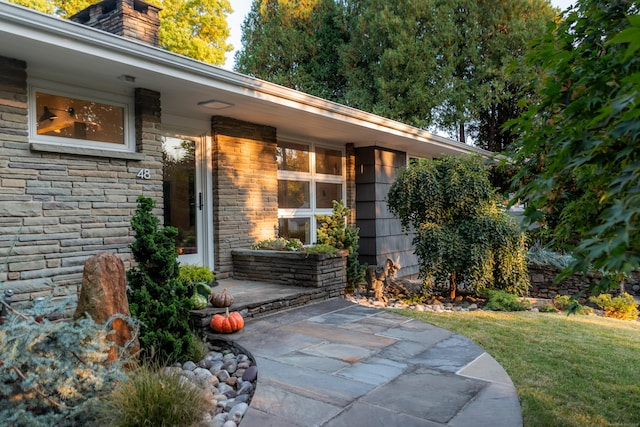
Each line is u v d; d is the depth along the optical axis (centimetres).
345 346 380
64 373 230
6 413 208
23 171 392
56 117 429
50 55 368
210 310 427
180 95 503
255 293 527
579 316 567
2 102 374
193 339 378
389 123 725
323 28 1623
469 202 627
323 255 567
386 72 1430
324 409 259
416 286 784
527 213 203
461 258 607
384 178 876
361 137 795
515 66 242
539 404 273
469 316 517
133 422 231
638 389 301
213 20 1719
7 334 222
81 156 434
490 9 1397
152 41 617
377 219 851
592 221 203
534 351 380
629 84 155
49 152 410
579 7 224
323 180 820
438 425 239
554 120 215
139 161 479
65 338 237
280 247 635
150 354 328
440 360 346
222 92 488
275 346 379
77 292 425
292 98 552
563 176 191
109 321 264
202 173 625
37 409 229
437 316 505
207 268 557
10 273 382
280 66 1653
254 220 669
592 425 248
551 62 215
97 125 459
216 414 265
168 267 359
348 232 675
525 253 678
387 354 360
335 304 548
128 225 469
